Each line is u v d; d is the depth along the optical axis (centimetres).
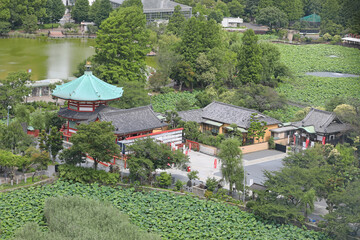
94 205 10125
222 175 11475
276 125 14950
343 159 12256
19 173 12044
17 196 10831
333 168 11612
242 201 11106
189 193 11394
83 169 11806
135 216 10256
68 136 13912
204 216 10406
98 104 14088
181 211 10550
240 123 14725
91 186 11581
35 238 8881
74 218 9519
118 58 18538
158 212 10481
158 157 11662
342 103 16150
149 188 11519
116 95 14238
